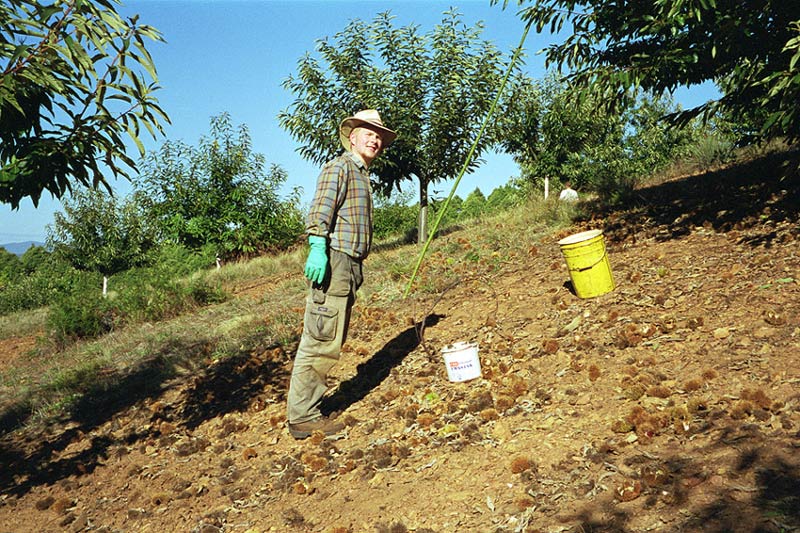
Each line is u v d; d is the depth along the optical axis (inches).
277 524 129.4
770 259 197.5
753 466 103.0
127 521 151.5
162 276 483.5
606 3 256.4
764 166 326.0
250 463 166.2
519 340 198.8
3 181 139.9
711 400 129.3
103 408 252.1
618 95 266.8
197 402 229.8
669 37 254.7
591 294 213.8
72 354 378.0
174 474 172.2
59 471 194.4
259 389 227.1
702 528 91.6
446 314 248.1
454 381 179.8
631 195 376.8
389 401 179.9
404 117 471.5
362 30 475.8
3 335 502.6
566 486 114.1
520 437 136.9
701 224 266.4
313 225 159.3
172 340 340.8
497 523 108.7
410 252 431.2
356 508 127.2
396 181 506.6
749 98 253.8
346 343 245.4
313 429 170.2
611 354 166.4
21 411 273.0
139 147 145.2
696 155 457.1
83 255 690.2
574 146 836.0
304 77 474.9
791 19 218.5
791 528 85.8
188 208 697.0
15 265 1856.5
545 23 265.9
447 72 477.4
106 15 134.0
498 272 293.0
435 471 133.3
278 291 438.9
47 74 132.3
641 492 105.1
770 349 142.6
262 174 721.6
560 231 340.5
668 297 193.0
